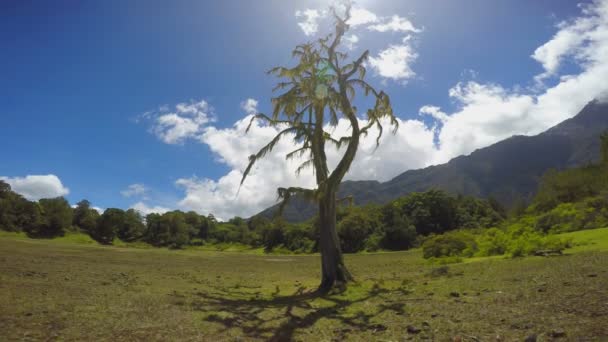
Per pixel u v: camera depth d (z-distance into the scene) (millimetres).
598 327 5328
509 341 5422
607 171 41438
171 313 8688
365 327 7383
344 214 78438
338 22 17281
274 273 24094
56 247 46094
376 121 17453
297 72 16500
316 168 16641
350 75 17172
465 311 7684
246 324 7926
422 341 5980
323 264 15633
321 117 16938
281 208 16250
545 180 48906
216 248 111000
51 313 7855
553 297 7645
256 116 17344
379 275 18828
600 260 11156
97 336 6426
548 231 27359
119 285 13445
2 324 6773
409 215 85438
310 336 6922
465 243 26844
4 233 96875
